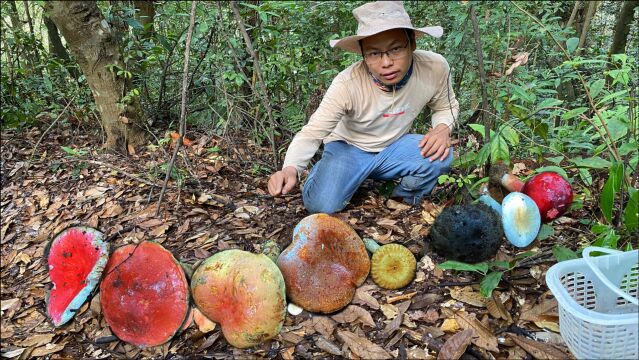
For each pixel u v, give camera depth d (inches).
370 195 127.5
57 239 82.9
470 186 104.7
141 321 75.8
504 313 83.4
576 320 67.2
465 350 77.4
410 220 113.2
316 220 84.0
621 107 98.5
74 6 147.3
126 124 165.3
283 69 147.3
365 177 118.6
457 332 80.3
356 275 85.7
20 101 199.0
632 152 97.7
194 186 137.2
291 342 82.3
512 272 92.5
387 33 96.2
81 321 93.3
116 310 76.3
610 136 91.0
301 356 80.1
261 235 112.5
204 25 144.6
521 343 77.6
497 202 94.7
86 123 192.9
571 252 85.9
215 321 77.1
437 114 119.4
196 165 149.5
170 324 75.0
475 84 130.3
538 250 96.7
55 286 82.7
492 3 110.7
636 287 79.1
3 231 133.1
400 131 117.3
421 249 100.7
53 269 82.9
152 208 127.8
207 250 108.1
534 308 84.0
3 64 221.6
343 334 82.1
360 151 118.9
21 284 111.6
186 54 113.5
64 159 161.0
